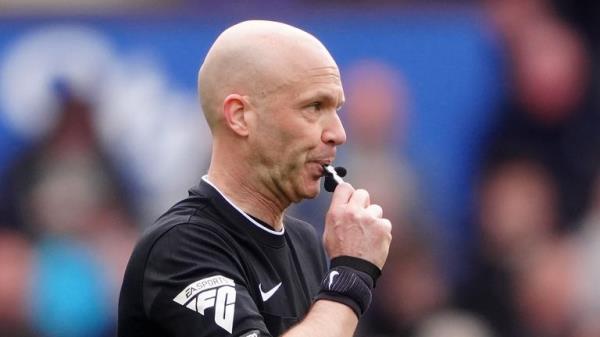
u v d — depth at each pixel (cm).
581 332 2691
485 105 2639
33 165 2634
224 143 1086
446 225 2630
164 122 2605
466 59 2628
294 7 2659
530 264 2664
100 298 2650
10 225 2656
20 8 2614
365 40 2619
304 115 1063
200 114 2591
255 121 1067
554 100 2702
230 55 1077
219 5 2650
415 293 2580
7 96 2616
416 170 2611
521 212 2677
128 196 2616
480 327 2630
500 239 2661
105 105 2616
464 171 2627
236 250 1061
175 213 1075
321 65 1069
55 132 2620
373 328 2572
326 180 1086
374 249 1058
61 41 2616
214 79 1084
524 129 2669
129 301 1059
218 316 1005
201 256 1038
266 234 1085
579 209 2709
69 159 2625
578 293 2694
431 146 2619
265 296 1066
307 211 2472
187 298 1019
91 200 2631
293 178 1070
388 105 2606
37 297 2661
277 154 1065
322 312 1023
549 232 2689
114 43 2619
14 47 2612
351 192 1080
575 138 2711
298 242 1158
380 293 2580
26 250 2659
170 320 1027
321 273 1172
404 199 2594
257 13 2650
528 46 2681
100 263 2638
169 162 2594
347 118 2602
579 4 2717
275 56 1064
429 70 2619
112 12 2625
